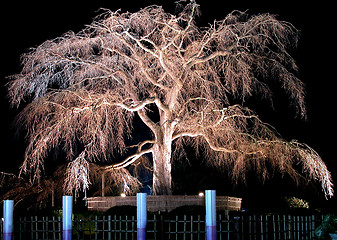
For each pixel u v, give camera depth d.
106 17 16.14
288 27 15.82
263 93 17.30
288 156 16.12
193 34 17.41
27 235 11.32
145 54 17.56
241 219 9.72
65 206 9.68
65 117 15.23
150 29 16.94
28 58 15.45
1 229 10.82
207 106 16.12
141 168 19.92
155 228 9.78
